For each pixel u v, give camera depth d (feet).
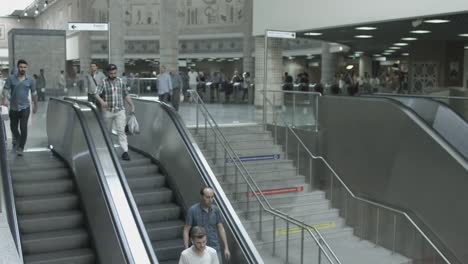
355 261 38.01
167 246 27.66
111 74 33.53
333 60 134.21
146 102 37.35
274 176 48.85
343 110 45.75
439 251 34.37
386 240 40.91
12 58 64.54
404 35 64.03
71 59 162.09
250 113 67.41
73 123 31.01
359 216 43.98
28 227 26.43
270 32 54.39
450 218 34.91
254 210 43.50
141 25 158.40
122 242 21.53
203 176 28.86
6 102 35.22
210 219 24.81
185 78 73.20
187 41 158.61
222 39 154.10
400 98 44.04
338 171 46.68
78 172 29.17
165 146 33.42
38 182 29.50
